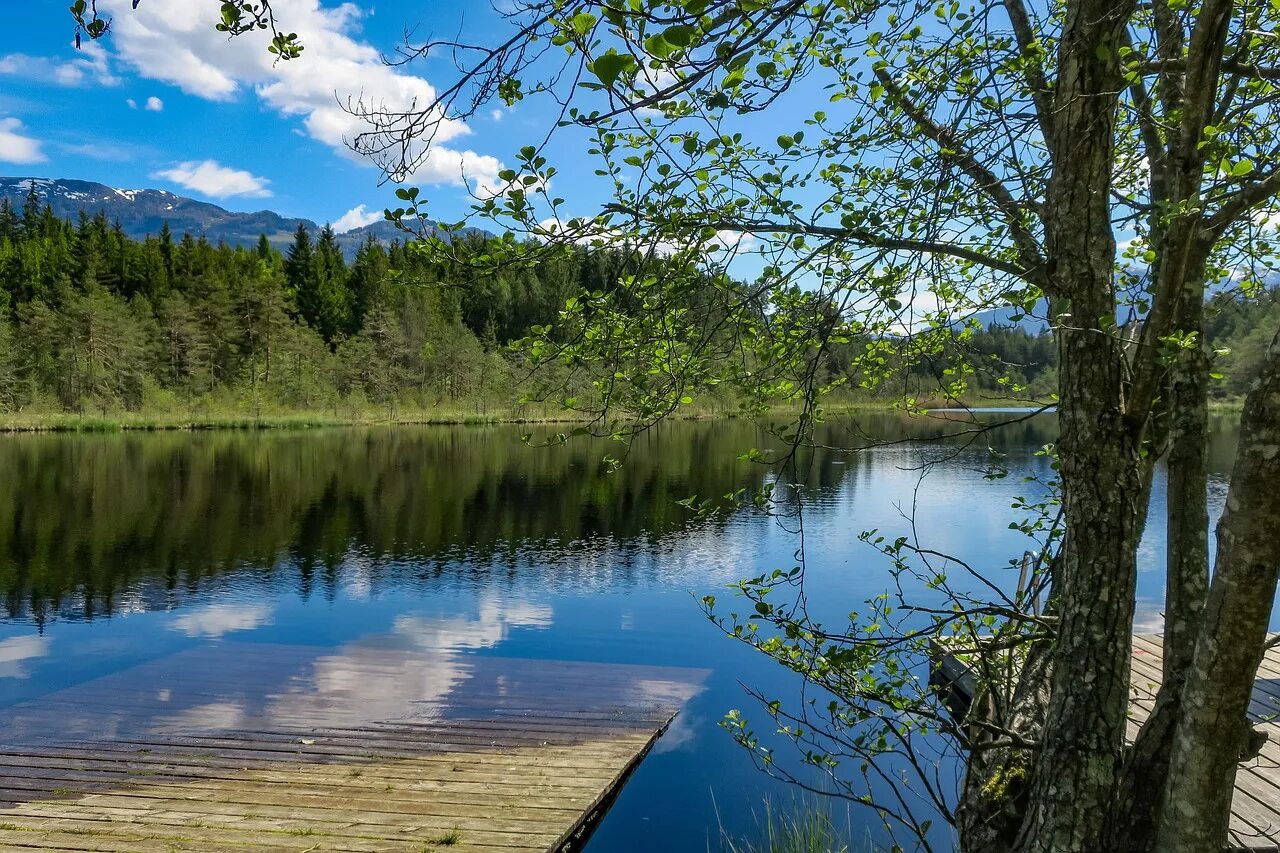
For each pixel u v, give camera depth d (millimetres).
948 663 6352
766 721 6641
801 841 4746
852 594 11195
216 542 15180
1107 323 2189
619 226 2547
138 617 10195
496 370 58750
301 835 4547
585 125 1802
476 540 15469
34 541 15125
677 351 2824
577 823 4797
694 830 4945
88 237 65812
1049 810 2340
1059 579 3072
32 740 5969
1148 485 2650
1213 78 2057
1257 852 3723
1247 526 1811
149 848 4371
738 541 15359
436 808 4922
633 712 6746
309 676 7637
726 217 2727
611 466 2982
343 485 22812
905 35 2922
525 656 8562
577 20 1524
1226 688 1877
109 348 50312
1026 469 25406
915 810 5121
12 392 47469
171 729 6211
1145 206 2590
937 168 2584
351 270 77062
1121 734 2328
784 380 3160
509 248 2561
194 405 51969
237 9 1851
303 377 56500
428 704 6875
